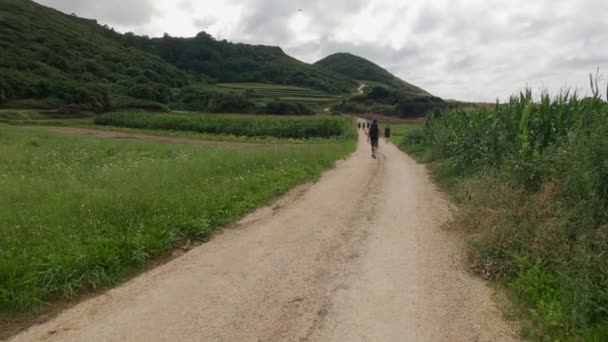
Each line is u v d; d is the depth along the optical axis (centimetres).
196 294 390
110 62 9688
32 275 386
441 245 534
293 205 771
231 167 1036
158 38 14550
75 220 535
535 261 419
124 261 452
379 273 441
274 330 326
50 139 2145
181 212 600
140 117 4603
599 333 298
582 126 714
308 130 3806
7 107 5466
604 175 444
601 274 341
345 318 345
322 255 496
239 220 660
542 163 629
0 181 811
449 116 1928
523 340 315
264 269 453
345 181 1050
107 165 1190
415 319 344
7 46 7856
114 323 338
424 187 972
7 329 330
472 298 385
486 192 649
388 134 3028
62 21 11319
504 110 1066
